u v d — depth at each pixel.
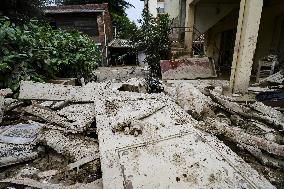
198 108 3.34
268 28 8.55
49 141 2.53
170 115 3.04
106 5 18.03
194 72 7.77
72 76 6.33
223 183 1.74
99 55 8.87
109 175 1.82
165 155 2.08
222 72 10.03
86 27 17.48
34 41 5.04
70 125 2.89
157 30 10.80
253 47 4.88
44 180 2.06
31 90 3.71
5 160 2.25
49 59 5.08
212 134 2.58
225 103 3.59
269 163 2.30
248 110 3.49
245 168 1.93
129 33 11.52
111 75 11.63
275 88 5.29
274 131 2.98
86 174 2.11
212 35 12.91
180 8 11.73
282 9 7.62
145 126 2.68
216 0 9.38
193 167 1.91
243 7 4.86
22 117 3.27
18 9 6.89
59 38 6.59
